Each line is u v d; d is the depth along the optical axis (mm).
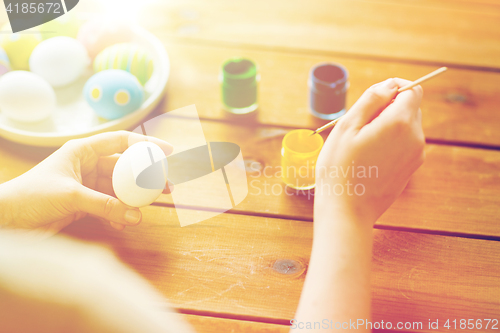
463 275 758
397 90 738
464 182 821
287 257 771
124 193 755
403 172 724
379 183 711
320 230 696
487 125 872
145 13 1000
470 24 983
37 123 868
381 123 708
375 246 776
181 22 989
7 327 680
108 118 867
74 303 693
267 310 740
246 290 751
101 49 921
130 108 859
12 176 821
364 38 965
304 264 766
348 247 685
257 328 731
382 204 723
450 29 976
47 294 691
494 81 915
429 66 933
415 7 1010
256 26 982
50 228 773
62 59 888
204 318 735
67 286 700
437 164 836
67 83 908
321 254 685
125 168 753
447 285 752
